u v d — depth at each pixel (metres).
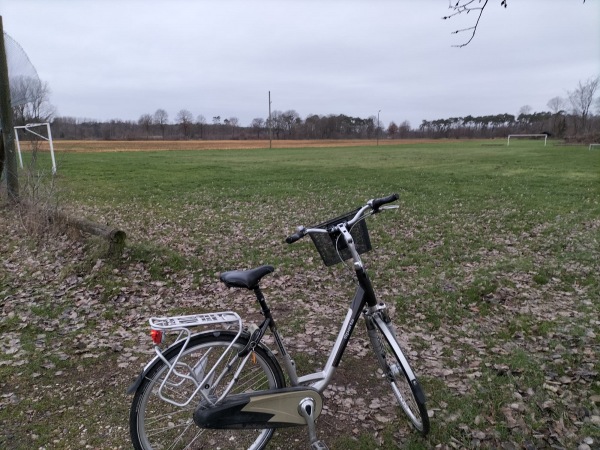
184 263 6.70
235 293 5.82
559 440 2.96
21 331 4.63
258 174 22.62
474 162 30.58
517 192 15.77
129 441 3.01
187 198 14.74
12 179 9.20
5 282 5.99
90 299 5.44
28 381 3.69
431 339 4.50
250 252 7.75
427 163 30.16
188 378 2.48
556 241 8.48
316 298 5.68
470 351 4.26
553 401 3.37
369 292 2.92
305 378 2.84
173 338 4.49
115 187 17.09
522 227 9.88
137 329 4.72
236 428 2.58
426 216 11.29
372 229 9.62
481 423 3.16
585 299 5.56
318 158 35.72
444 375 3.81
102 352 4.18
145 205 13.36
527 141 74.62
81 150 43.34
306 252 7.78
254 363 2.77
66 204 9.76
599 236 8.77
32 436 3.04
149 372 2.51
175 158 34.12
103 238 6.49
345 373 3.85
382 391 3.60
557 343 4.31
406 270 6.91
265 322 2.74
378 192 16.38
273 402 2.63
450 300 5.49
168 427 2.86
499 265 6.89
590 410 3.28
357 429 3.14
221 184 18.48
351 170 25.08
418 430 3.02
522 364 3.93
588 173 22.25
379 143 72.88
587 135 59.59
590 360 3.96
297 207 13.23
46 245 7.31
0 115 9.13
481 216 11.28
